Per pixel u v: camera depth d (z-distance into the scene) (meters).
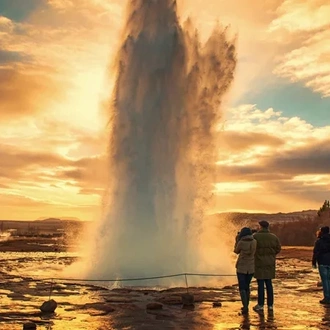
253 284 18.28
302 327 10.10
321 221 77.62
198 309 12.34
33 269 24.02
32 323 9.75
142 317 11.16
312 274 23.97
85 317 11.12
